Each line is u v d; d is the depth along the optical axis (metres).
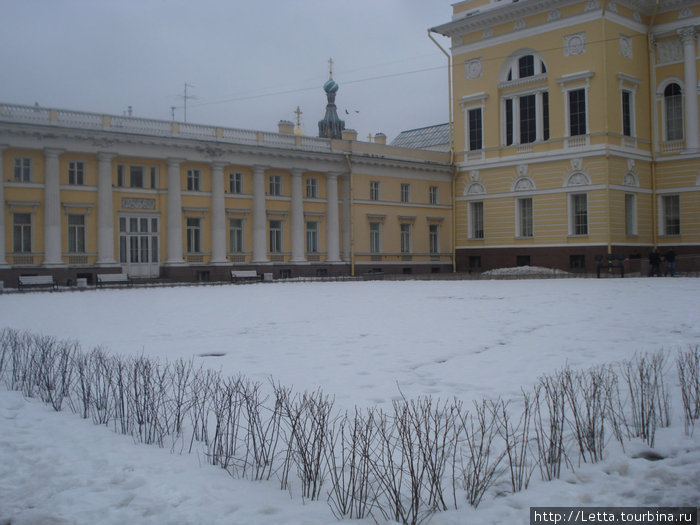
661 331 14.16
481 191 51.41
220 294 29.75
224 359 11.94
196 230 43.53
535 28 46.66
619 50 44.00
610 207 43.12
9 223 36.59
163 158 41.28
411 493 5.63
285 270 46.50
